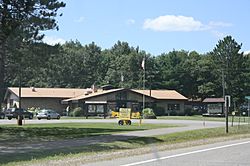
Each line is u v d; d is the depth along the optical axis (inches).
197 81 4338.1
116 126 1651.1
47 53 1360.7
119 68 4918.8
